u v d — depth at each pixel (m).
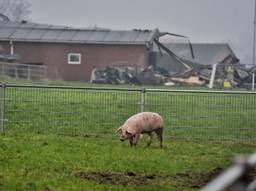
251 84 103.94
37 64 121.12
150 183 18.64
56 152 23.97
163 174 20.22
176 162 22.62
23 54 121.06
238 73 104.88
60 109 33.75
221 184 6.16
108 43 119.69
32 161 21.73
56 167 20.73
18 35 121.06
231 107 33.56
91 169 20.64
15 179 18.47
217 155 25.05
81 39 120.38
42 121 31.81
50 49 121.25
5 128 30.34
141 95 29.20
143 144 27.20
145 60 119.69
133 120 25.66
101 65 120.94
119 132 27.50
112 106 34.81
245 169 6.28
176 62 121.12
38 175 19.27
